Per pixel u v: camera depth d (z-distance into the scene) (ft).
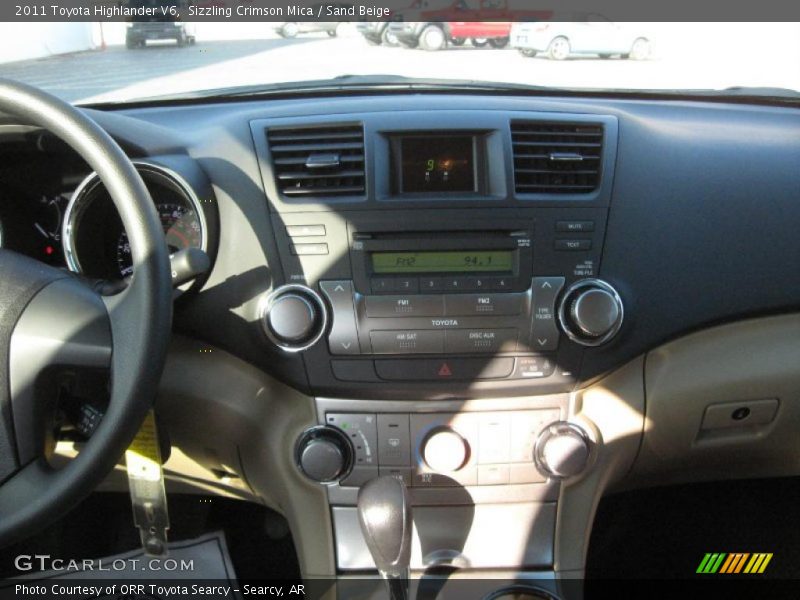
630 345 4.72
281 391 4.79
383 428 4.65
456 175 4.65
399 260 4.58
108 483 5.74
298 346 4.55
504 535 4.74
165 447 4.89
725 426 5.09
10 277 3.55
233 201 4.64
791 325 4.99
